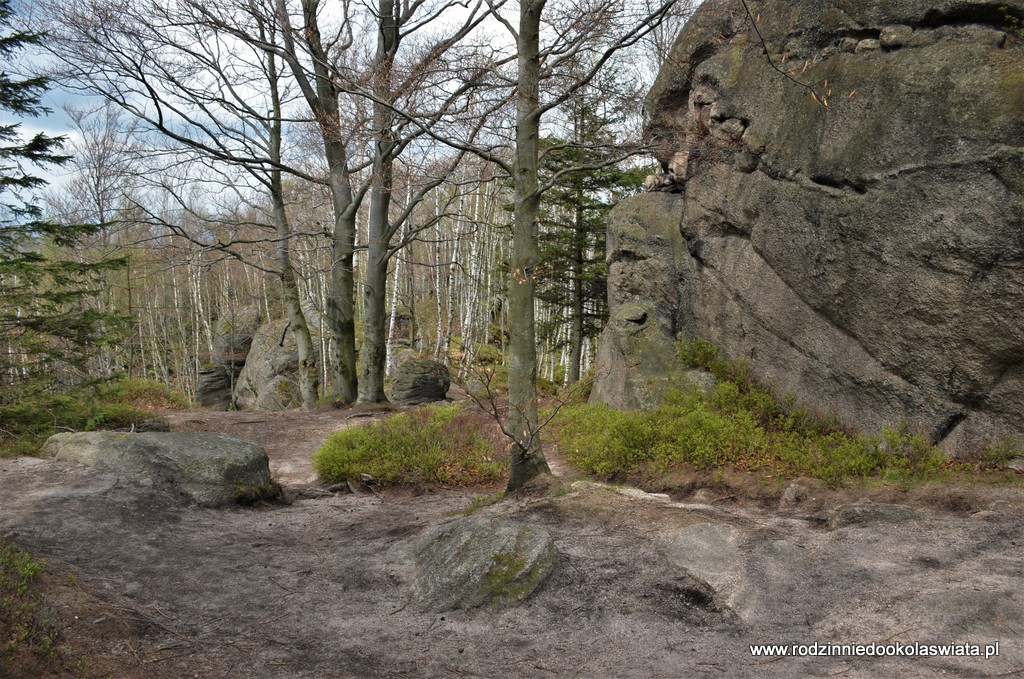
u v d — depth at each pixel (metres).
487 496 7.67
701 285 11.59
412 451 9.66
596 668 4.00
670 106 12.43
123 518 6.39
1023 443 7.03
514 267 7.21
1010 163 6.57
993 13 7.16
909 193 7.45
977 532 5.47
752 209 10.09
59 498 6.54
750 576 4.89
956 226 6.98
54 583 4.71
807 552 5.29
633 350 11.94
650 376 11.58
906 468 7.38
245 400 29.94
